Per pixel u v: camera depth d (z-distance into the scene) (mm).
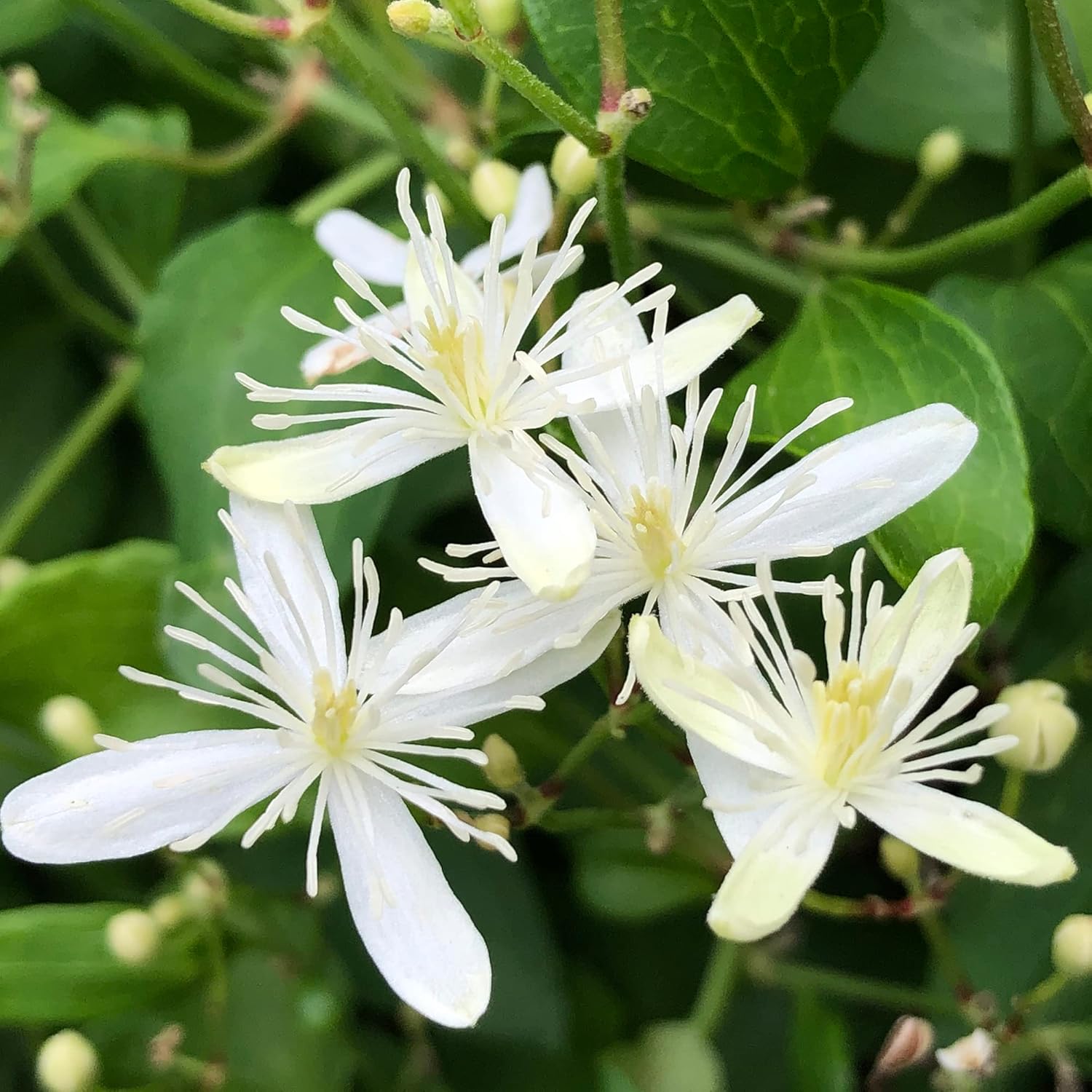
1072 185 79
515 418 73
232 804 70
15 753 100
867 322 81
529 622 69
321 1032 95
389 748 71
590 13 79
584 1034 99
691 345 72
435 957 67
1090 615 93
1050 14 73
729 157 85
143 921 86
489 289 73
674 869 95
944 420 69
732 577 70
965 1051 77
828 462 70
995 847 65
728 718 67
